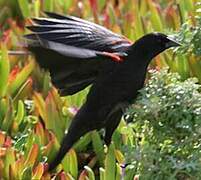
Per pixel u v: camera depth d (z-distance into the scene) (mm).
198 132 7996
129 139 9430
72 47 8219
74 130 8875
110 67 8594
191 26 9289
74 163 9430
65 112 10133
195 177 7988
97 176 9680
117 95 8602
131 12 12141
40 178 8945
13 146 9789
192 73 10234
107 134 8875
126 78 8539
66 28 8500
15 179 8992
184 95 8016
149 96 8078
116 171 9008
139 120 8133
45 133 9867
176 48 8938
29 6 13328
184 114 7980
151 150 8141
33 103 10531
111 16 12359
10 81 10797
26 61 11602
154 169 8094
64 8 12961
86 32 8594
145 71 8586
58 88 8961
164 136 8117
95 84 8695
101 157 9680
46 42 8219
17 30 12211
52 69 8797
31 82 10734
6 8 13258
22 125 10281
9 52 11633
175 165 7996
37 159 9391
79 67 8758
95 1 12867
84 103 9117
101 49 8539
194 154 8008
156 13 11727
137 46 8539
